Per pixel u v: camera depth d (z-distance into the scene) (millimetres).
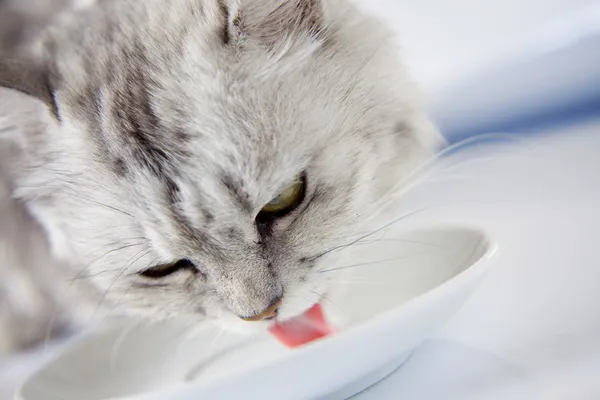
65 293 515
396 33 455
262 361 341
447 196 618
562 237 468
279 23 406
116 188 400
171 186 388
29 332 553
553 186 573
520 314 396
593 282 406
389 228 437
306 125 398
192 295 420
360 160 416
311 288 411
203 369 428
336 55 420
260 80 396
